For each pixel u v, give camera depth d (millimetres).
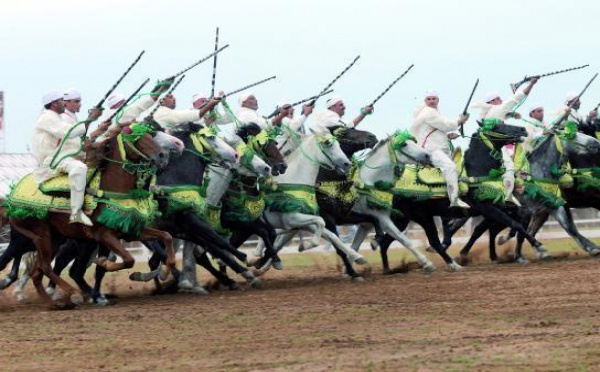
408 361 10508
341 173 19250
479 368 10008
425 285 17781
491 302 15008
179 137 17859
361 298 16203
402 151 20016
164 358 11391
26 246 17109
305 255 29938
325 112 20562
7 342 12961
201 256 19562
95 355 11781
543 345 11055
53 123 16312
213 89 18438
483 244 29250
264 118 20094
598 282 16828
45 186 16375
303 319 14000
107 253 17625
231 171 18359
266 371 10367
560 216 23141
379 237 20500
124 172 16234
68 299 16688
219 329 13398
